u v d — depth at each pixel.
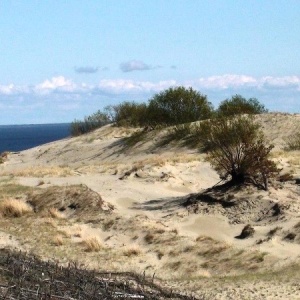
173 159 38.47
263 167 27.09
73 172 37.88
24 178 36.22
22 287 13.19
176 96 56.50
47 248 22.83
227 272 19.55
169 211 27.11
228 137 28.27
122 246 23.08
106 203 27.98
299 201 25.31
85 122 72.25
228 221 24.86
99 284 14.90
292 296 15.93
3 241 23.88
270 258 19.95
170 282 18.45
